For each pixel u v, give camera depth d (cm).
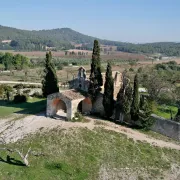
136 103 5209
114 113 5578
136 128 5206
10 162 3941
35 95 8038
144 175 3841
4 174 3638
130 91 5312
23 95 7500
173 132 4903
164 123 5003
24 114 5953
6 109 6512
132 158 4203
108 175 3791
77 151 4275
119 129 5044
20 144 4481
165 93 7762
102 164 4022
